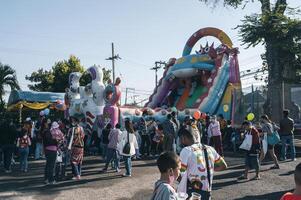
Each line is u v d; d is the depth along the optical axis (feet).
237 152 60.54
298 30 70.44
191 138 17.63
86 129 65.67
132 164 49.29
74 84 73.36
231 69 78.13
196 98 79.46
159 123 62.39
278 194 31.76
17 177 40.86
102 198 30.94
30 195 32.09
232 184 35.68
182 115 69.26
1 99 99.45
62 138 37.81
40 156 57.00
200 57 80.43
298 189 11.10
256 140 37.60
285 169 43.04
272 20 70.33
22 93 78.48
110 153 43.45
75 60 133.80
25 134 44.98
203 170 17.01
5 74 101.19
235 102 76.74
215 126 54.34
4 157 44.60
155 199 12.23
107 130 51.42
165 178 12.59
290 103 89.76
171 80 83.66
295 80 79.15
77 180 38.40
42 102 80.23
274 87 76.18
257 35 71.67
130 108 65.67
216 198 30.48
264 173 40.83
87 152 64.23
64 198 30.99
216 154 17.78
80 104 69.46
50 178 36.52
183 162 17.02
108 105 62.69
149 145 58.08
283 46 70.74
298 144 67.00
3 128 44.27
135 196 31.55
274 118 75.66
